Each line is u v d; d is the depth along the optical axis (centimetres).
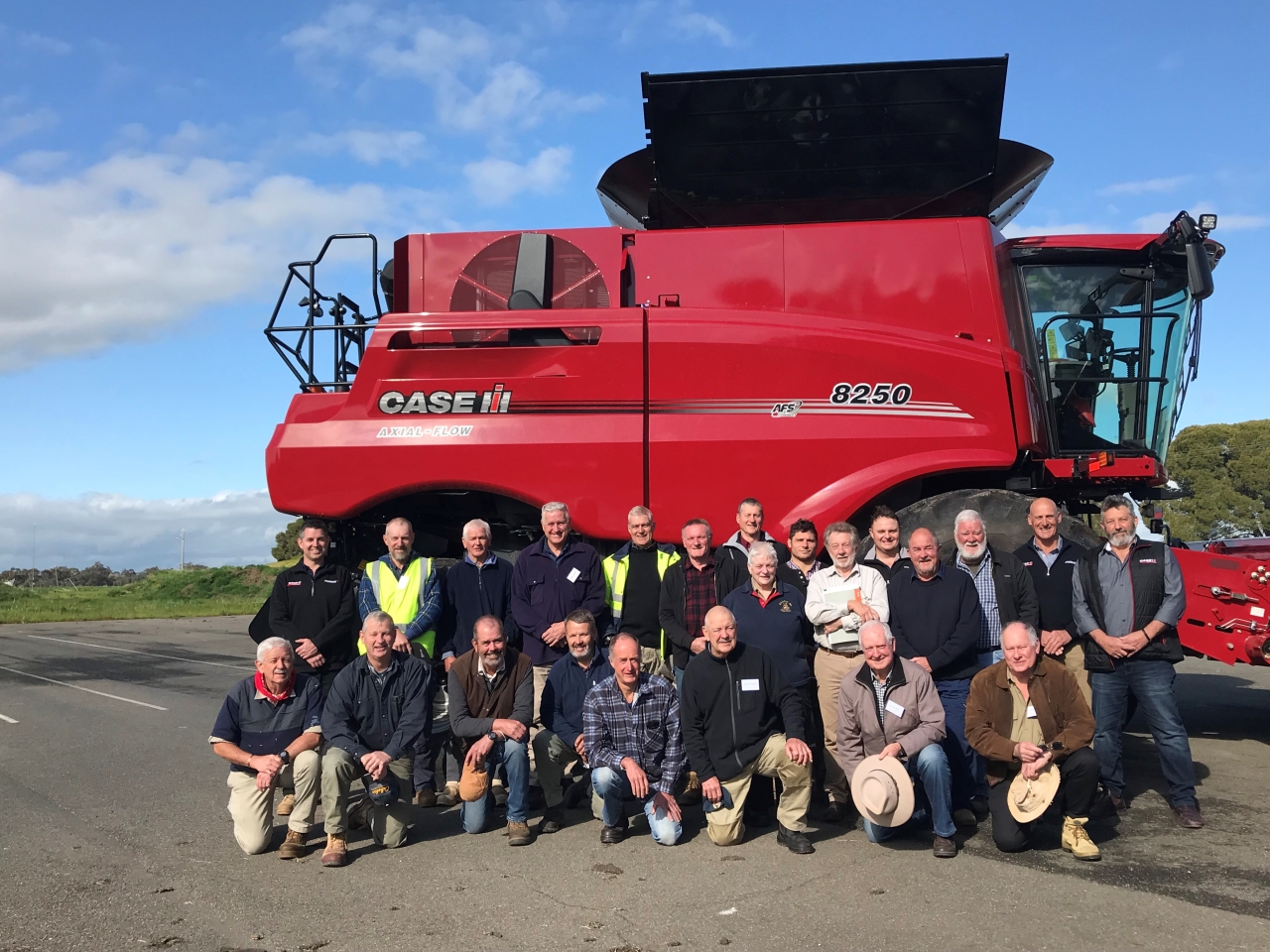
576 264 832
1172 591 544
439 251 848
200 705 1014
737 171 860
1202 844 504
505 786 637
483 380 790
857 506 746
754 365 765
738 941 383
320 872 482
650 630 643
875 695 527
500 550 842
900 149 834
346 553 843
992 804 502
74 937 394
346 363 871
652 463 766
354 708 523
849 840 529
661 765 534
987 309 782
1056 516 611
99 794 632
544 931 398
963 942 377
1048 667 504
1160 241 777
